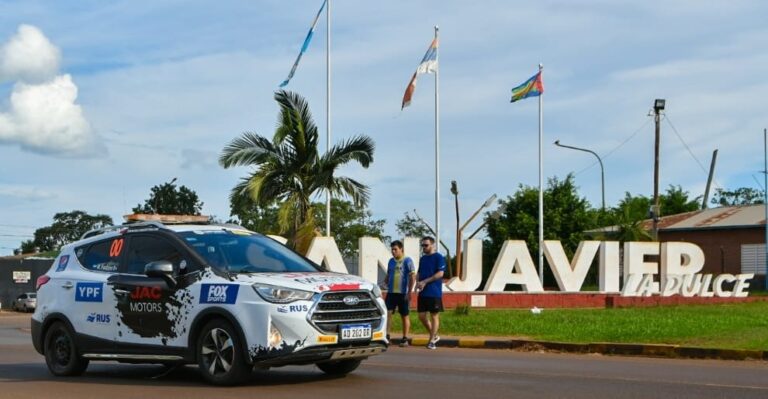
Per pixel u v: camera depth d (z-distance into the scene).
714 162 67.31
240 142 26.95
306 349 9.59
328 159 27.23
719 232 53.47
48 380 11.21
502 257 31.53
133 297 10.80
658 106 50.53
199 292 10.19
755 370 12.37
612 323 20.31
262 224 56.03
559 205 56.78
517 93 38.84
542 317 22.69
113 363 13.34
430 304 16.80
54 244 103.62
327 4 33.59
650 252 33.34
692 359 14.43
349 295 10.04
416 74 33.94
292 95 26.91
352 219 70.69
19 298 59.81
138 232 11.27
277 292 9.66
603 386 10.28
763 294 42.12
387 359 13.80
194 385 10.36
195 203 67.75
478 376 11.25
